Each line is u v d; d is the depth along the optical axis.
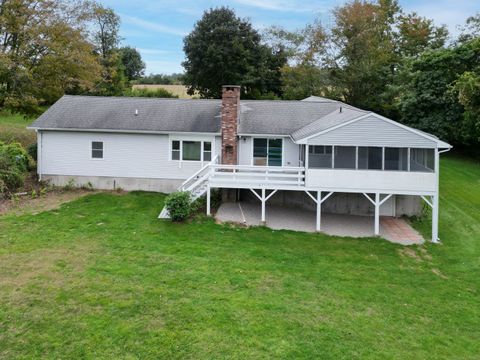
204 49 52.81
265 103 24.75
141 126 22.03
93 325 9.35
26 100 27.33
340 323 10.06
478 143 33.88
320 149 17.58
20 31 26.78
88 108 23.84
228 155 20.97
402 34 48.22
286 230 17.31
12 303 10.16
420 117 34.97
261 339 9.13
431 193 17.16
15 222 16.56
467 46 32.66
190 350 8.62
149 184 22.52
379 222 19.28
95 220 17.16
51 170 22.86
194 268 12.85
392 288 12.40
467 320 10.71
